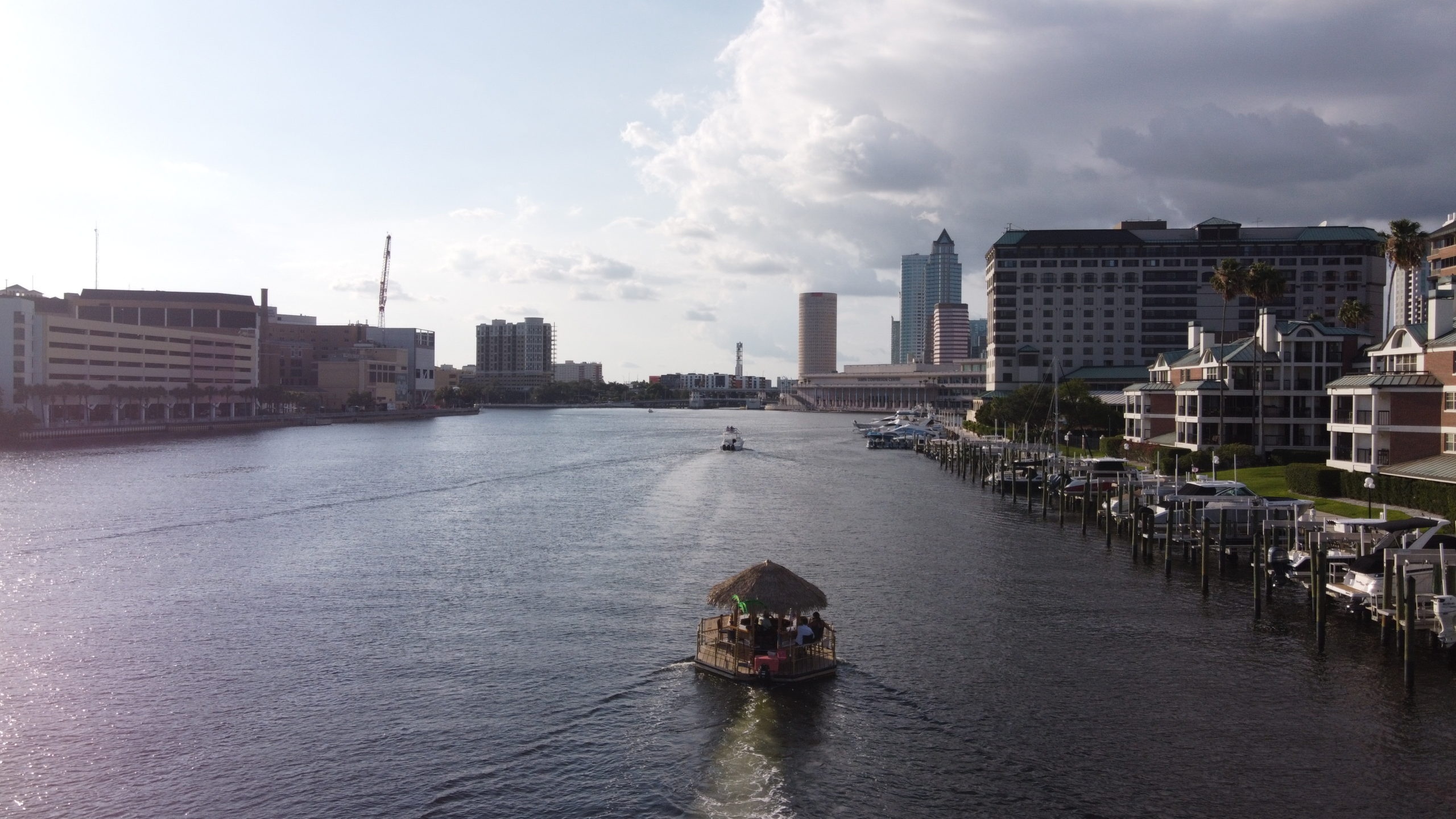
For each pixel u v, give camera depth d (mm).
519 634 55781
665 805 35312
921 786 36719
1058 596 65125
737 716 43156
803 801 35531
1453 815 34688
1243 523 77312
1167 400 145375
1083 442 161625
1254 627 57219
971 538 89062
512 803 35500
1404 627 49375
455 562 76750
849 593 65875
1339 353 122812
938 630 56750
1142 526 79250
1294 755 39469
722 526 96688
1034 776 37562
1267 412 124750
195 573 72500
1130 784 36938
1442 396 85750
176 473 145750
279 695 45906
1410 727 42094
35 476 138250
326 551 82000
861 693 46125
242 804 35469
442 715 43344
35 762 38719
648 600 63781
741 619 51906
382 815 34625
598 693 45938
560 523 98688
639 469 168375
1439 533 63219
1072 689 46750
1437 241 170750
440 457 192250
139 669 49656
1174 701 45281
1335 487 88062
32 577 70625
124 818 34438
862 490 132250
